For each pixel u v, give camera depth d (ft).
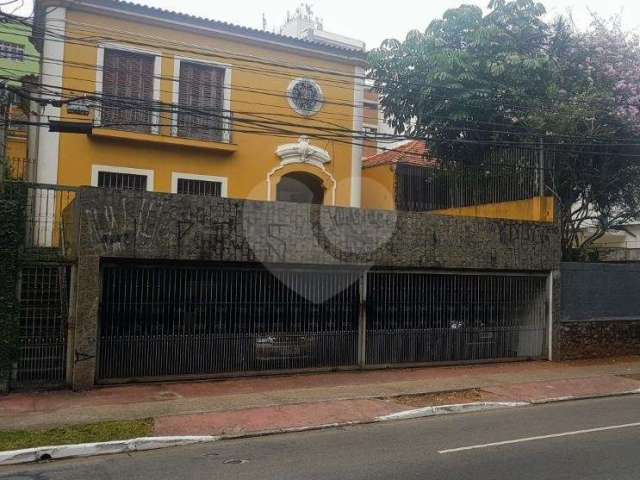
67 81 48.91
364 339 41.83
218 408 30.37
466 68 53.36
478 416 31.19
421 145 71.82
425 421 29.86
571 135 51.57
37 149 48.52
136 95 51.70
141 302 35.42
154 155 52.21
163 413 29.04
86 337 33.40
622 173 57.52
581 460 21.94
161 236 35.12
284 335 39.29
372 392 35.17
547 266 48.42
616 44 56.44
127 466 21.79
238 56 54.75
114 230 34.09
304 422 28.53
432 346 44.29
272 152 56.49
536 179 50.34
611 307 52.03
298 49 56.95
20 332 32.99
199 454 23.44
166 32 52.44
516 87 53.67
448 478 19.83
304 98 57.52
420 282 44.06
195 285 36.88
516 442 25.00
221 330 37.50
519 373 43.04
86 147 49.85
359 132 51.16
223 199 36.83
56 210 38.22
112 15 50.26
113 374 34.73
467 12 56.90
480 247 45.37
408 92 56.65
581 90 54.39
